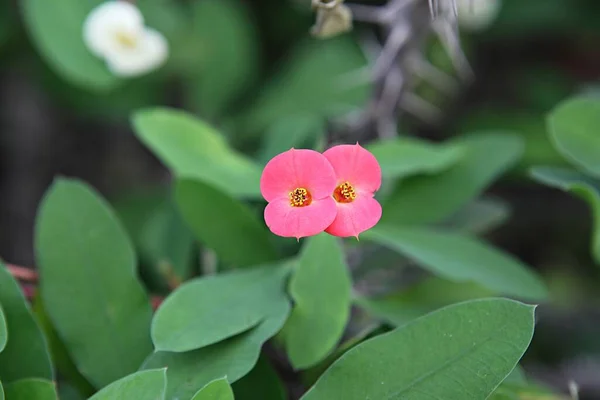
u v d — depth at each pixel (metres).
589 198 0.34
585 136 0.35
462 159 0.37
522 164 0.55
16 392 0.30
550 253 0.58
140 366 0.32
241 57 0.53
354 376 0.29
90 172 0.61
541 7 0.57
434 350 0.29
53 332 0.33
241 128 0.52
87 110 0.55
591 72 0.61
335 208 0.28
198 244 0.38
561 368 0.48
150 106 0.54
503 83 0.61
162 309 0.31
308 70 0.52
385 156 0.36
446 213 0.37
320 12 0.32
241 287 0.32
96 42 0.44
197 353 0.30
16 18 0.54
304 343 0.31
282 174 0.28
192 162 0.36
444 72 0.55
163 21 0.50
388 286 0.38
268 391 0.31
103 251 0.32
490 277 0.35
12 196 0.59
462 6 0.50
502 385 0.32
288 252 0.35
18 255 0.58
